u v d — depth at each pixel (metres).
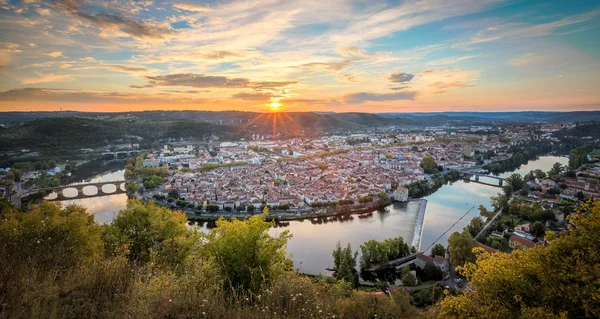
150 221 44.94
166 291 14.70
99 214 138.12
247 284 24.31
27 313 12.18
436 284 68.06
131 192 170.25
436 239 105.06
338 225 121.44
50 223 24.03
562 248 23.38
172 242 34.22
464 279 72.88
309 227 119.50
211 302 14.81
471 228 101.62
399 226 118.94
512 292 23.73
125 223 44.34
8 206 113.06
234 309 14.90
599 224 22.23
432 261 79.31
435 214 133.12
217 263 25.72
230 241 27.50
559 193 138.12
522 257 25.58
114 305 13.66
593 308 20.55
